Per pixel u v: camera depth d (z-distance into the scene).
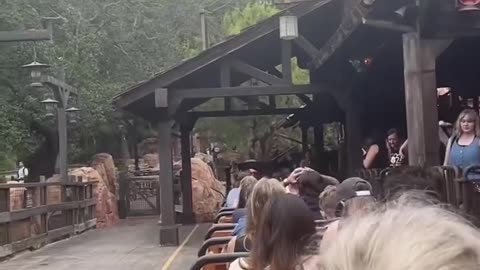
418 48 6.14
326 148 18.81
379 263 0.76
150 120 12.22
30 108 22.28
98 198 18.41
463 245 0.74
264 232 2.68
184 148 16.33
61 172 16.20
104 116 24.84
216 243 4.14
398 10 6.03
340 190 3.58
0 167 21.06
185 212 16.61
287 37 10.77
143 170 25.28
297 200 2.66
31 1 24.70
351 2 8.85
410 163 6.14
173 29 34.66
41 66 15.22
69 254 11.43
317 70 11.40
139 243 12.81
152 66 29.03
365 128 12.71
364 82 11.07
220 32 37.34
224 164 27.33
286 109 15.07
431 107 6.11
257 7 25.44
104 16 28.27
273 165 15.47
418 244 0.75
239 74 13.38
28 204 12.39
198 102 15.07
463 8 5.93
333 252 0.81
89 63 25.05
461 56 9.33
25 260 10.77
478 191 5.32
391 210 0.86
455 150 5.84
